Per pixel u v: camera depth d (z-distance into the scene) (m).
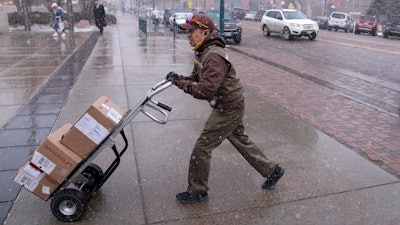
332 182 4.15
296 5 66.88
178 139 5.29
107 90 7.91
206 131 3.52
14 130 5.50
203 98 3.25
